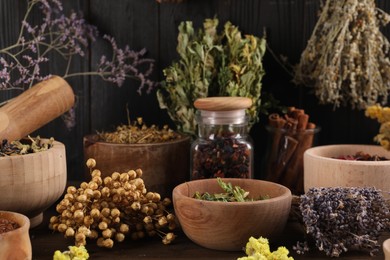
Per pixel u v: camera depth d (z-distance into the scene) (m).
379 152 1.04
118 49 1.14
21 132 0.95
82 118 1.16
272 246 0.90
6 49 1.09
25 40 1.14
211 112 0.98
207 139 1.00
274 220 0.87
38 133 1.17
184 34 1.05
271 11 1.12
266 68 1.13
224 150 0.99
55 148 0.95
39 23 1.14
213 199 0.91
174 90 1.07
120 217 0.91
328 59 1.06
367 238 0.86
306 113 1.14
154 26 1.13
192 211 0.87
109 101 1.16
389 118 0.88
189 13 1.13
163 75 1.14
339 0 1.03
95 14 1.14
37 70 1.08
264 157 1.11
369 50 1.04
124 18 1.14
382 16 1.08
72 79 1.15
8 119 0.94
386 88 1.07
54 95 0.98
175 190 0.90
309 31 1.12
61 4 1.14
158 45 1.14
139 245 0.90
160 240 0.92
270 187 0.93
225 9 1.12
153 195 0.92
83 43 1.13
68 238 0.92
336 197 0.87
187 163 1.04
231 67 1.05
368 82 1.06
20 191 0.90
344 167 0.95
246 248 0.83
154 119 1.16
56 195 0.95
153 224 0.93
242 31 1.13
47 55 1.15
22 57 1.14
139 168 0.99
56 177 0.94
